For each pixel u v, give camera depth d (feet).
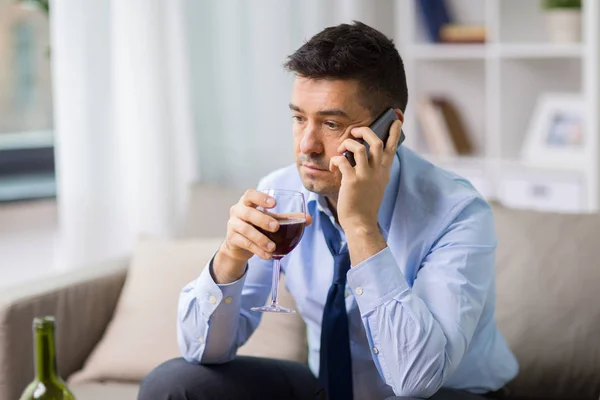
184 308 6.79
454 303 6.28
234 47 13.05
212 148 13.01
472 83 16.74
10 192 12.64
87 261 11.58
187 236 10.75
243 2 13.12
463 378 6.91
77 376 8.89
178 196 12.39
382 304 6.09
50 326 5.55
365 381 7.11
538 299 8.20
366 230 6.19
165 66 12.10
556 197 14.34
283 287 8.93
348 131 6.38
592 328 8.05
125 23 11.66
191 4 12.62
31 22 13.82
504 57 15.53
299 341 9.01
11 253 12.60
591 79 13.76
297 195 6.25
